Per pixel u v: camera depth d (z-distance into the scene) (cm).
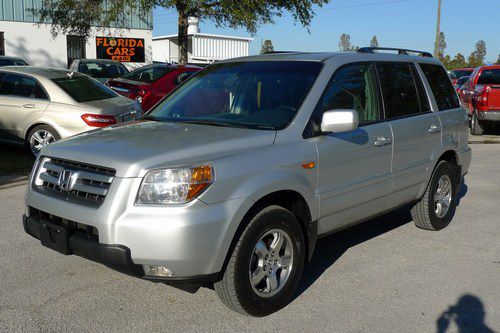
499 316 410
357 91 487
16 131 927
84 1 2045
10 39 2438
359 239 585
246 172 373
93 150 380
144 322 387
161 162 353
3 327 374
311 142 424
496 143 1353
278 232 399
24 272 469
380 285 462
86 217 357
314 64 472
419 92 575
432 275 486
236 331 377
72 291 434
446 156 624
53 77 938
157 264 346
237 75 495
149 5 1784
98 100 941
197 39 3406
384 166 502
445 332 384
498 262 520
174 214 342
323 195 434
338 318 400
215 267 359
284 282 409
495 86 1384
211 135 399
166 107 506
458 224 647
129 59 2323
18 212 650
